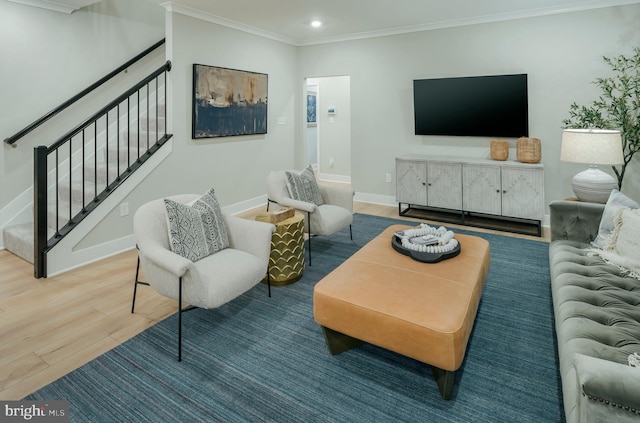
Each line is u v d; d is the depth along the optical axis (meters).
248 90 5.25
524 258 3.59
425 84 5.05
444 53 4.98
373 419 1.67
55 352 2.16
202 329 2.40
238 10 4.37
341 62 5.82
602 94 4.14
